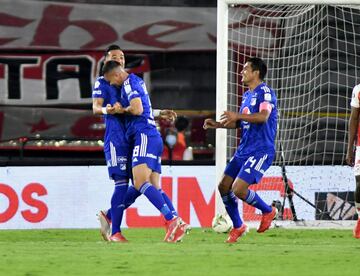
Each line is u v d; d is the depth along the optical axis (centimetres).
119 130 2669
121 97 2648
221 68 3444
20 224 3597
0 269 1883
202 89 4819
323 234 3272
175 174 3612
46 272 1839
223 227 3303
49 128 4825
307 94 4122
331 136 4181
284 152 3988
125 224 3616
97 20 4794
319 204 3616
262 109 2775
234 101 3850
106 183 3612
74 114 4834
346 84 4103
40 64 4816
